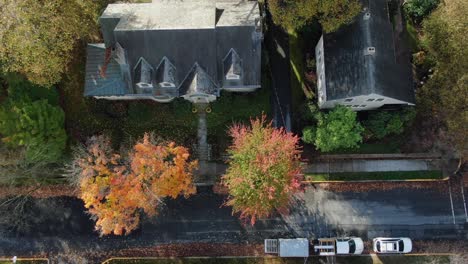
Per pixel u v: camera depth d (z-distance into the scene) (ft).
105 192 139.54
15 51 134.72
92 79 147.23
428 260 159.12
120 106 161.48
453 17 137.08
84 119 161.99
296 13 137.08
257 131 136.56
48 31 133.69
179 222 162.30
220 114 162.20
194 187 146.00
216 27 136.67
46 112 147.54
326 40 144.66
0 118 144.56
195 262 160.76
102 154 137.80
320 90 153.79
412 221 161.27
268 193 128.06
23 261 161.58
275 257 160.66
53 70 143.33
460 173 162.40
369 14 136.05
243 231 161.68
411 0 160.04
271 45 163.53
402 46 153.07
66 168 153.99
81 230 162.50
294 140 134.21
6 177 149.18
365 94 135.74
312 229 161.38
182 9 142.41
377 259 159.74
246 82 146.92
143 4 145.69
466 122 138.82
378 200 162.50
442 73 143.74
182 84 146.10
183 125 163.12
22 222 162.91
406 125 160.04
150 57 141.08
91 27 149.18
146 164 133.08
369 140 162.20
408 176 162.50
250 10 142.92
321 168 163.63
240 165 134.10
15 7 129.29
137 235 162.09
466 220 160.97
